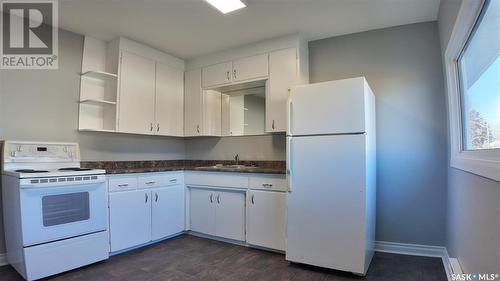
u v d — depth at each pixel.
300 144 2.62
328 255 2.47
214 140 4.21
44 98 2.97
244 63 3.59
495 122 1.58
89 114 3.31
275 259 2.82
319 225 2.52
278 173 2.93
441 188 2.85
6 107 2.73
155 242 3.33
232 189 3.25
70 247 2.48
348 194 2.41
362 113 2.39
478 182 1.66
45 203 2.36
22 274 2.28
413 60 3.00
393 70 3.08
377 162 3.10
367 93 2.51
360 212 2.36
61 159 2.92
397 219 3.01
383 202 3.07
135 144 3.77
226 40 3.46
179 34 3.29
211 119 4.04
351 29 3.17
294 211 2.63
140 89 3.53
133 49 3.46
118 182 2.92
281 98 3.32
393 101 3.07
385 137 3.08
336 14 2.83
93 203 2.66
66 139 3.12
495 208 1.36
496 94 1.56
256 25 3.06
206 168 3.48
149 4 2.63
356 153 2.39
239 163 3.94
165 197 3.38
